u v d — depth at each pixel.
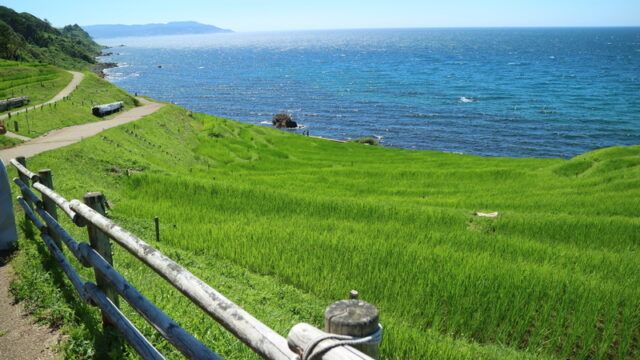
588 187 28.20
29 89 60.75
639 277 12.41
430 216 17.45
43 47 188.00
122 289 4.13
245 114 99.44
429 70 195.25
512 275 10.88
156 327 3.49
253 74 190.25
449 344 7.27
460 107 103.00
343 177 31.81
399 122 87.94
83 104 56.78
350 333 1.89
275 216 16.91
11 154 24.39
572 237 16.53
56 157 21.91
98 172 21.81
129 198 18.48
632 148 35.88
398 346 6.83
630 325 9.20
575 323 9.11
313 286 9.84
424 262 11.38
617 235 16.47
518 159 46.03
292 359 2.08
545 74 173.88
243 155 42.22
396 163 43.56
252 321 2.51
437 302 9.43
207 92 135.50
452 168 38.75
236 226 14.33
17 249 8.16
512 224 17.09
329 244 12.48
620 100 110.06
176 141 42.88
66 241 5.80
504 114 94.00
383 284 9.91
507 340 8.73
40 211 7.53
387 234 14.80
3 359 4.85
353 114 97.12
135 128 39.97
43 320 5.62
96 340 4.90
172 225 14.52
